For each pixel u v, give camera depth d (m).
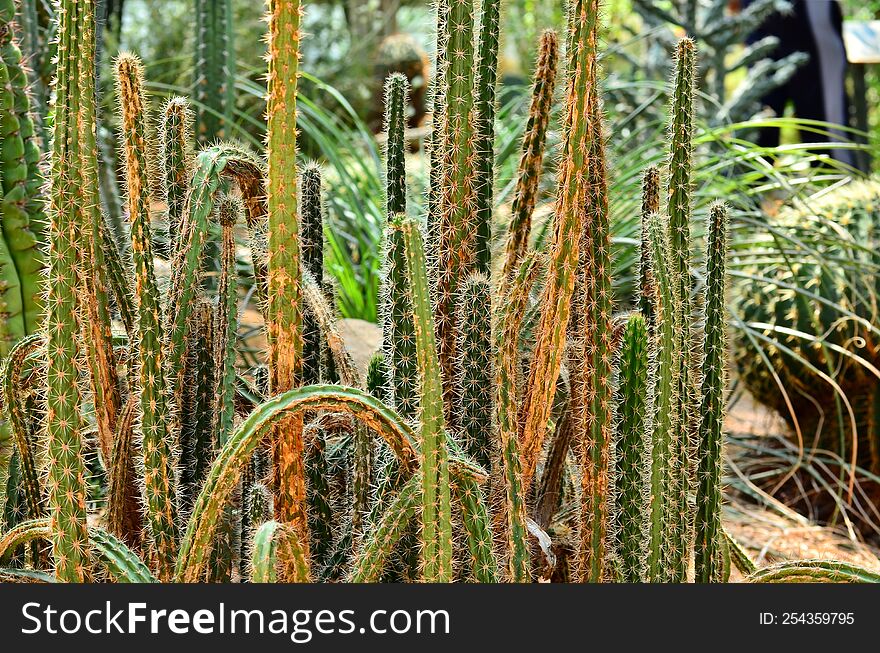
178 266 0.91
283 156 0.77
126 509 1.00
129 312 1.05
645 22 4.26
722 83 4.03
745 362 2.61
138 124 0.90
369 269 2.94
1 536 1.03
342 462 1.07
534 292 1.18
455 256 0.96
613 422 0.95
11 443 1.14
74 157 0.82
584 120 0.85
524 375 1.04
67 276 0.80
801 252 2.55
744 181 2.95
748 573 1.16
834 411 2.52
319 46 6.73
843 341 2.42
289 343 0.81
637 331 0.94
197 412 1.01
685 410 0.95
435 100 0.99
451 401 0.95
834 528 2.37
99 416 0.94
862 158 4.07
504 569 0.88
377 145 3.38
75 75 0.84
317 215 1.13
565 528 1.06
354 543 0.96
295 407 0.78
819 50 4.71
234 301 0.96
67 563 0.80
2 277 1.14
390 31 7.55
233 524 1.03
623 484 0.94
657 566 0.90
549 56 0.94
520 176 0.96
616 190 2.81
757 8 3.94
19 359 0.97
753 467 2.73
